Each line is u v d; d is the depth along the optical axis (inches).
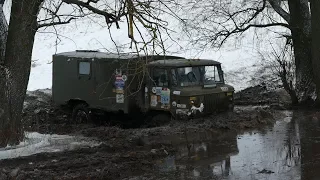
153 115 562.6
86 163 356.2
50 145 431.5
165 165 364.2
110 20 414.9
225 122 519.2
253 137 462.0
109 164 356.5
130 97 568.7
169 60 560.1
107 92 594.9
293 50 717.3
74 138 474.0
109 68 589.6
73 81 638.5
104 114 611.5
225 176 329.1
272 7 757.9
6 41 430.6
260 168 346.9
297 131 484.7
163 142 442.0
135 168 352.2
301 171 333.7
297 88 692.1
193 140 454.3
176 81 533.3
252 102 725.3
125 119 599.5
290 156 378.6
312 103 663.1
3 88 411.5
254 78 866.8
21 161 367.2
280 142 433.4
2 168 344.2
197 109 526.0
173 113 530.6
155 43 397.1
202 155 394.6
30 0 419.2
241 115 561.6
